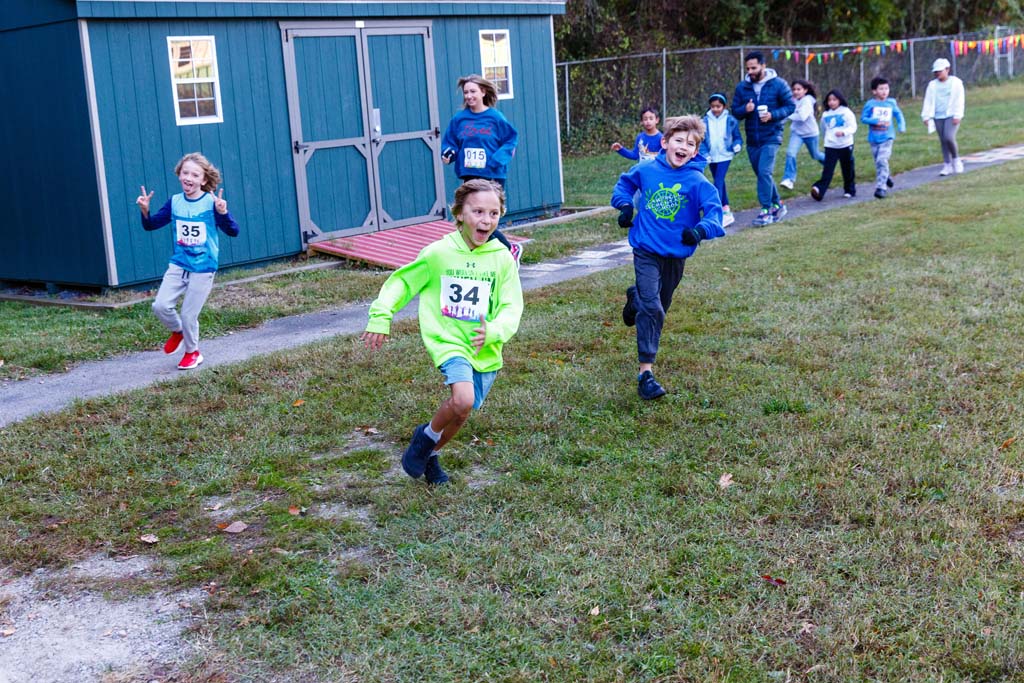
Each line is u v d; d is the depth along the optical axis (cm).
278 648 373
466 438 572
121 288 1100
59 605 419
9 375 781
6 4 1093
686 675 344
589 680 344
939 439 528
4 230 1184
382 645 371
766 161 1273
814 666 343
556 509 477
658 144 1188
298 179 1240
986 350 673
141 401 673
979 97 3175
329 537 461
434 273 484
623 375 668
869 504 463
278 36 1206
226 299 1029
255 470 550
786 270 977
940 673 337
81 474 553
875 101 1434
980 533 428
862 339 721
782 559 416
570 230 1368
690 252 625
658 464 522
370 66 1306
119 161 1074
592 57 2811
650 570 412
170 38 1105
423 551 440
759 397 606
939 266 936
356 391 670
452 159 895
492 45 1452
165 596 420
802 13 3503
